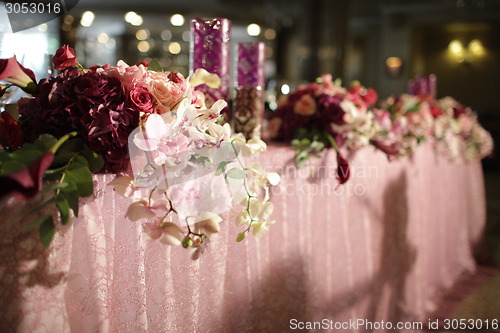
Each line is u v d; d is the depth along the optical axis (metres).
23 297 0.97
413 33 11.91
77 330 1.06
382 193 2.32
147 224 0.98
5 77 1.06
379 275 2.32
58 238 1.01
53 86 1.04
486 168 9.40
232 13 11.26
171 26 12.16
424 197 2.83
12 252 0.96
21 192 0.78
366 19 12.45
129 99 1.05
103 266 1.08
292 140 1.86
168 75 1.17
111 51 11.70
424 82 3.54
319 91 1.93
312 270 1.81
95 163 1.03
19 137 1.04
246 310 1.53
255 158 1.53
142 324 1.17
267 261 1.62
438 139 3.03
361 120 1.86
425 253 2.82
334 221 1.95
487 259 3.97
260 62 1.70
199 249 1.17
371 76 12.80
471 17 10.94
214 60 1.57
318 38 9.79
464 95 12.03
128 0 9.62
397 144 2.07
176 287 1.28
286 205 1.69
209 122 1.15
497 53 11.59
